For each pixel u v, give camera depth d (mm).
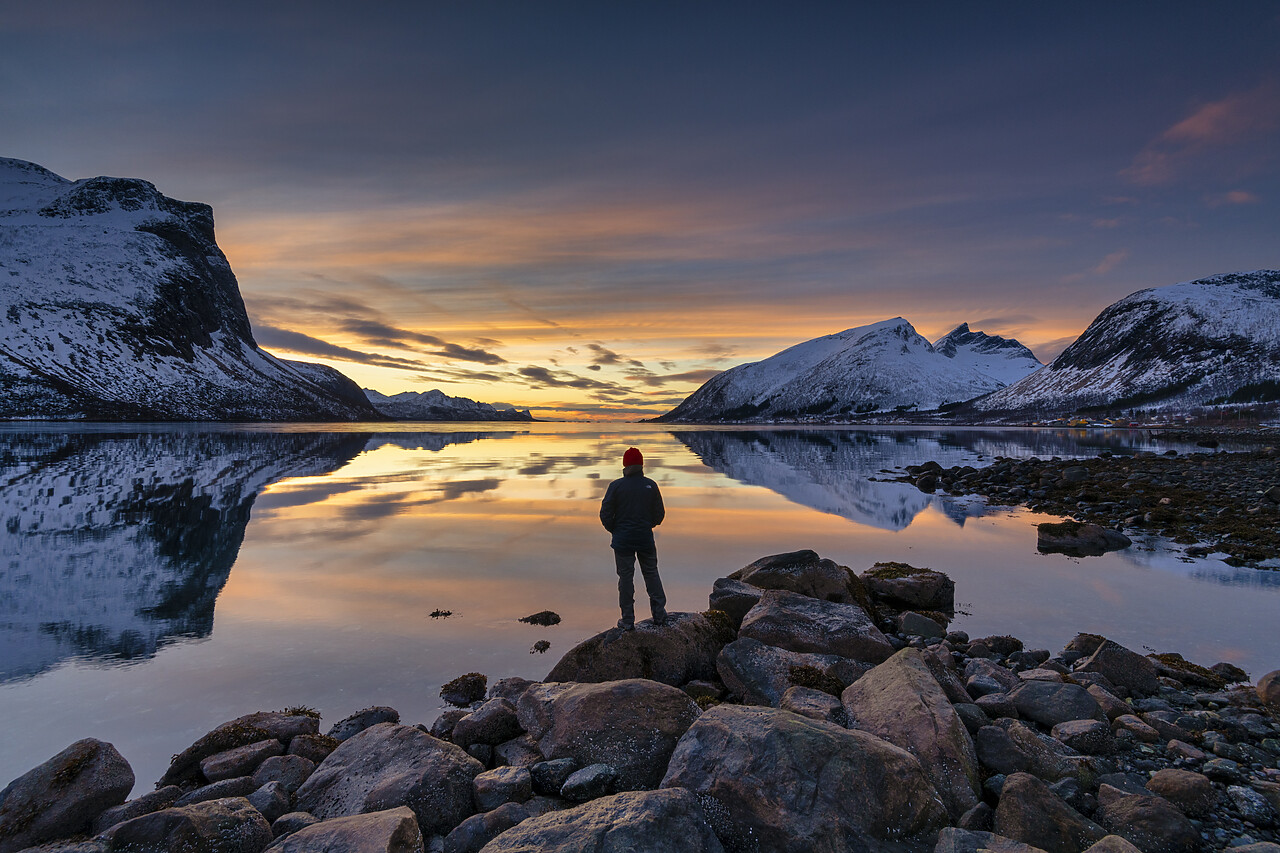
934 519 19016
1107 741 5359
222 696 6816
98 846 3959
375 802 4566
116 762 4902
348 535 15742
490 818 4312
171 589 10914
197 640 8461
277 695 6848
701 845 3850
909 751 4820
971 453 54500
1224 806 4539
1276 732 5633
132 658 7852
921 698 5270
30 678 7258
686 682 7246
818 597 9914
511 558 13172
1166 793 4570
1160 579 11938
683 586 11141
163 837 3996
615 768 4938
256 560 12984
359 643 8359
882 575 11406
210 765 5227
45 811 4398
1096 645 8062
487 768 5508
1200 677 7164
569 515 18891
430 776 4703
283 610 9734
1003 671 7137
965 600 10664
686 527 17219
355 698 6789
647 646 7262
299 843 3936
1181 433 100625
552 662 7715
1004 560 13570
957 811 4402
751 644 7258
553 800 4715
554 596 10477
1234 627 9141
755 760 4340
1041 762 4902
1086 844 3990
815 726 4590
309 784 4949
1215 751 5371
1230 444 64062
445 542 14836
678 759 4668
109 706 6590
